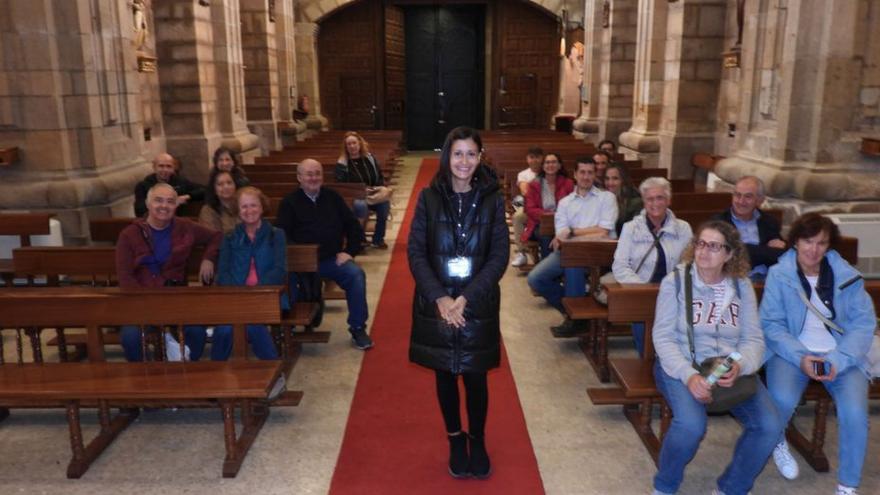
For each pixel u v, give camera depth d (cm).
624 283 421
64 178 692
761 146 767
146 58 904
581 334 529
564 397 448
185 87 1038
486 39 2117
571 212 574
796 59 684
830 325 346
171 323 388
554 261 554
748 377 317
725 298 329
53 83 677
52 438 400
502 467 365
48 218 604
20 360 391
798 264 355
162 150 1039
